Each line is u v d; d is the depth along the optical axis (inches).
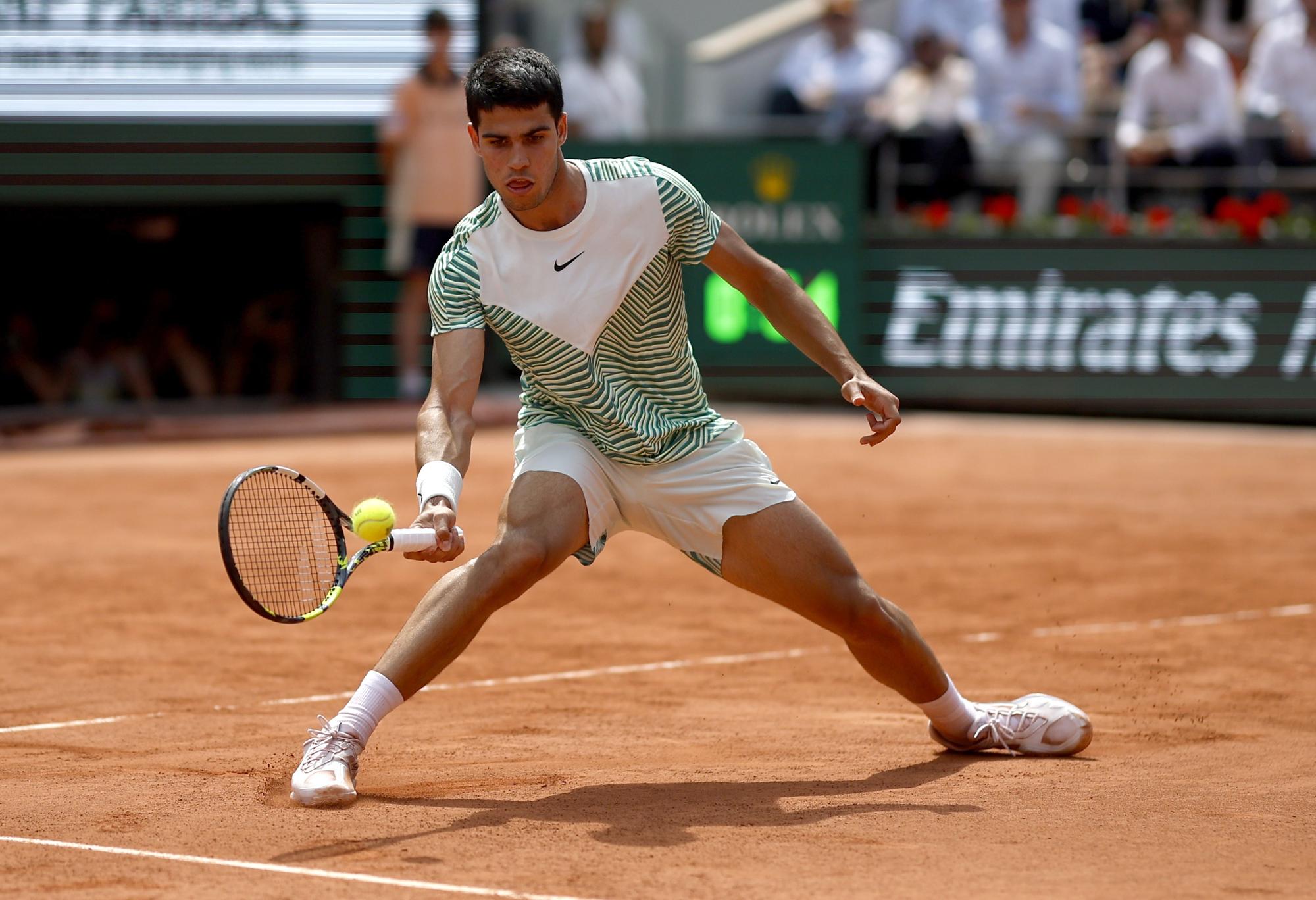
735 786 637.9
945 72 2281.0
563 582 1194.0
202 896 486.9
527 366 621.9
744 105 2645.2
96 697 829.8
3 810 597.0
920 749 714.2
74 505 1545.3
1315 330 2112.5
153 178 2124.8
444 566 1259.2
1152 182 2202.3
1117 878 506.0
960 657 936.3
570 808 597.0
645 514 636.1
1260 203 2121.1
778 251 2199.8
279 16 2127.2
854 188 2178.9
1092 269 2150.6
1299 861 525.7
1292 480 1711.4
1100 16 2487.7
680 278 631.2
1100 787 633.6
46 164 2103.8
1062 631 1013.2
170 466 1806.1
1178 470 1770.4
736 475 625.3
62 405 2229.3
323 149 2155.5
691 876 506.3
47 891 493.4
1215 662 917.2
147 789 630.5
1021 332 2166.6
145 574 1202.0
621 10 2586.1
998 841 550.3
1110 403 2154.3
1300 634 996.6
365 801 608.7
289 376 2241.6
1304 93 2202.3
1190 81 2201.0
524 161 569.9
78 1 2086.6
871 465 1792.6
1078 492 1624.0
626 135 2402.8
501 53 571.2
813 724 770.2
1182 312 2134.6
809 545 622.5
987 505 1541.6
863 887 494.6
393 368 2210.9
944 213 2185.0
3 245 2201.0
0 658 925.8
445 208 2127.2
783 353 2202.3
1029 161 2246.6
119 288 2242.9
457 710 804.0
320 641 982.4
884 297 2199.8
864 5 2613.2
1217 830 565.6
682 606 1104.2
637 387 629.0
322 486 1630.2
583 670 907.4
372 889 492.7
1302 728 757.9
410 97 2102.6
